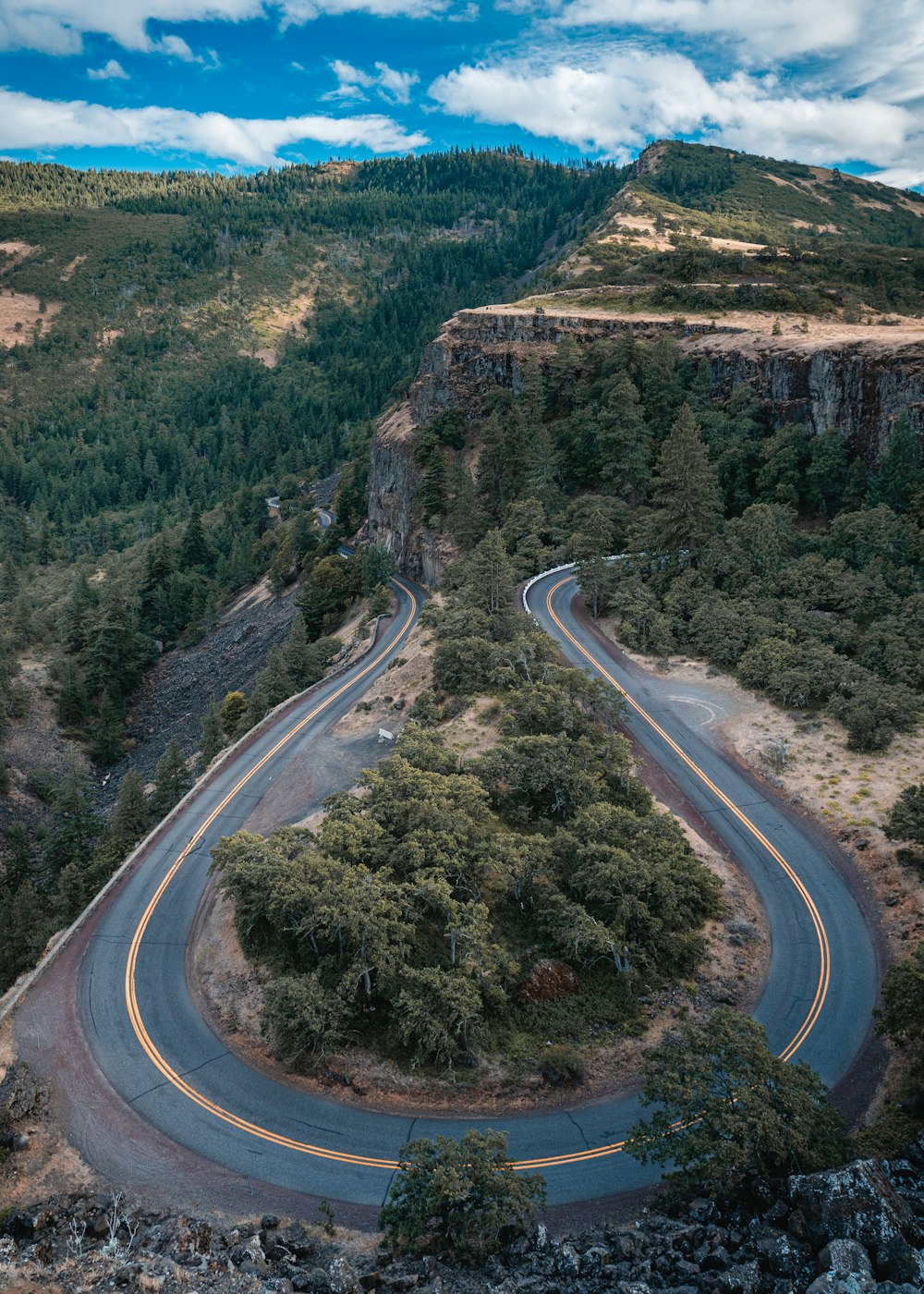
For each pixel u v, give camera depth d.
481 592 71.00
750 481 85.38
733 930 39.75
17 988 38.16
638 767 52.97
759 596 68.81
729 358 92.31
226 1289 22.33
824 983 36.91
